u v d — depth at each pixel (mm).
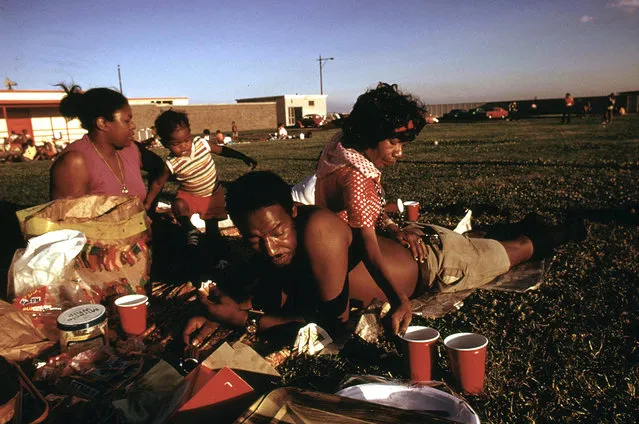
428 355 2312
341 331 2844
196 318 2842
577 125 29797
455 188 7949
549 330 2807
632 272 3621
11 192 9758
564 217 5414
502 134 23906
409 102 2635
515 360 2518
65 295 2957
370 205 2643
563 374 2369
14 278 2900
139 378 2287
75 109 3668
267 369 2146
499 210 5930
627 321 2867
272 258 2480
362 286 3006
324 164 2869
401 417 1595
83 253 3137
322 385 2391
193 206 4840
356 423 1595
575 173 9211
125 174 3947
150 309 3430
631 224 5012
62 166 3596
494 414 2129
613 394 2227
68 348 2469
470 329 2910
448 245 3227
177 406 1837
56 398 2039
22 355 2434
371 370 2506
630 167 9797
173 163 4609
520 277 3518
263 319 2859
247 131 48844
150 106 45406
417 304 3195
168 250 4457
